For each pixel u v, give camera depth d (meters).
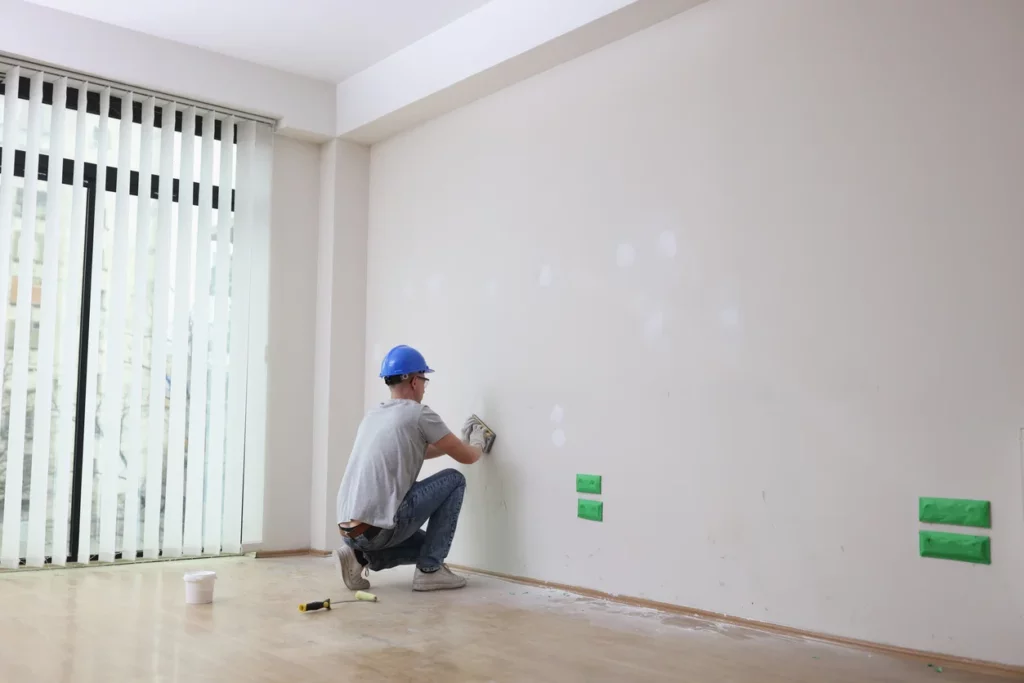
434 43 3.97
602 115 3.43
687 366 3.04
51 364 3.66
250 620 2.77
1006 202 2.32
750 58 2.94
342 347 4.53
